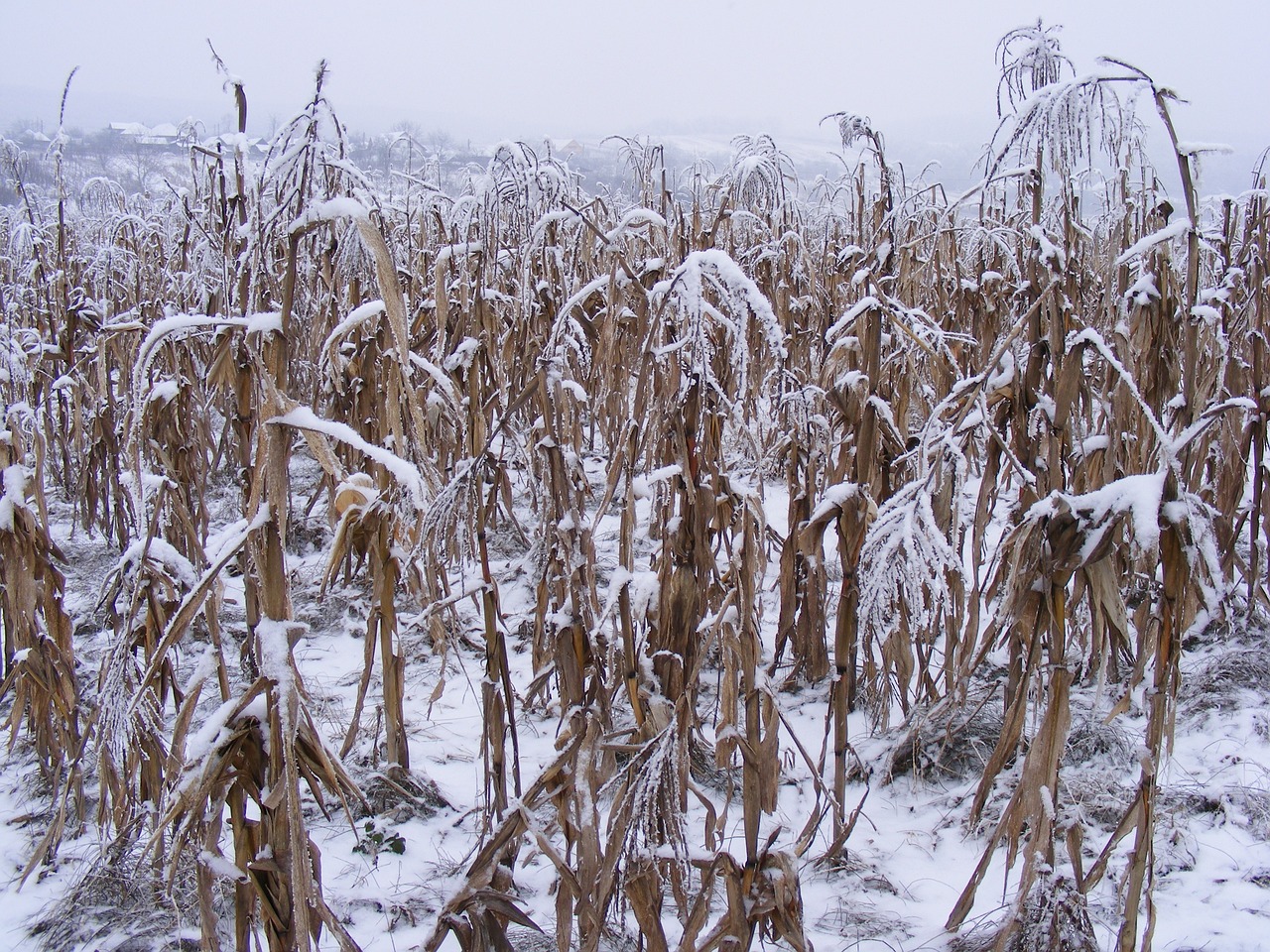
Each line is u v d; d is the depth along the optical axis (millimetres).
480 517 2637
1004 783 3289
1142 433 3299
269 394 1659
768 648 4375
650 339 2215
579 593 2213
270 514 1678
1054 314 2697
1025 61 3082
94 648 4285
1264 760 3312
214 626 2820
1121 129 3318
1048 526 2170
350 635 4656
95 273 7301
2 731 3814
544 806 3205
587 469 6871
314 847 1906
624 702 3633
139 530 1843
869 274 2945
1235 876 2811
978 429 3209
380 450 1671
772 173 5676
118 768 3326
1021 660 2709
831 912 2719
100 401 5012
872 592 2602
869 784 3406
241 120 2434
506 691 2719
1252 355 3914
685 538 2172
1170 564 2057
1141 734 3512
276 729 1680
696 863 2107
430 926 2660
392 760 3289
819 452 3717
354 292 4242
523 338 3932
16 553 2881
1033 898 2371
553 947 2562
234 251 2848
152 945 2586
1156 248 3133
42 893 2832
